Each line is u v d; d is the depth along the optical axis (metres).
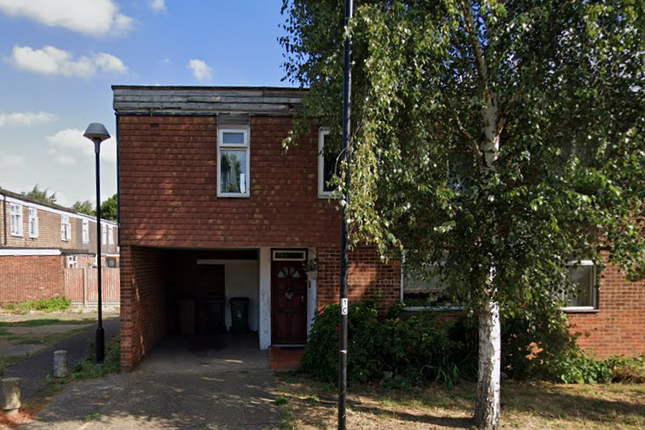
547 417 5.94
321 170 8.27
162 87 8.08
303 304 10.09
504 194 4.41
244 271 12.16
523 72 4.92
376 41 4.45
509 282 4.54
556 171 4.48
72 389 6.92
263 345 9.75
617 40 4.49
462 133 5.52
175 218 8.08
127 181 8.01
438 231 4.46
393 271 8.38
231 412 5.98
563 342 7.32
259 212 8.22
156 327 10.16
